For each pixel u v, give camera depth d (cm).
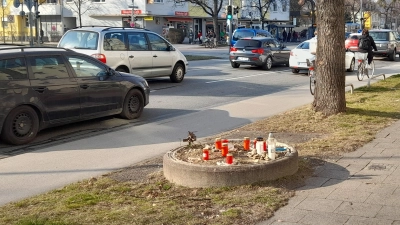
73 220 469
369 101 1215
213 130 981
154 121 1090
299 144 785
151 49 1636
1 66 838
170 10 6047
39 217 482
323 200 530
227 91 1590
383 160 685
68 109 935
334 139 809
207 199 533
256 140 656
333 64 1002
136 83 1093
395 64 2756
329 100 1013
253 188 563
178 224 463
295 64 2159
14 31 6116
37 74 886
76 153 805
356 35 2944
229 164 582
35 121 880
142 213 489
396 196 540
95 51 1445
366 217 482
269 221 475
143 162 726
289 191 558
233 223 468
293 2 8056
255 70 2345
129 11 5791
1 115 827
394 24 8575
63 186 627
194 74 2108
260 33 3581
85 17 6059
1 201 573
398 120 964
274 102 1329
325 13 987
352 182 591
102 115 1019
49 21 6206
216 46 5069
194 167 571
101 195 558
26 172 698
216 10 5228
